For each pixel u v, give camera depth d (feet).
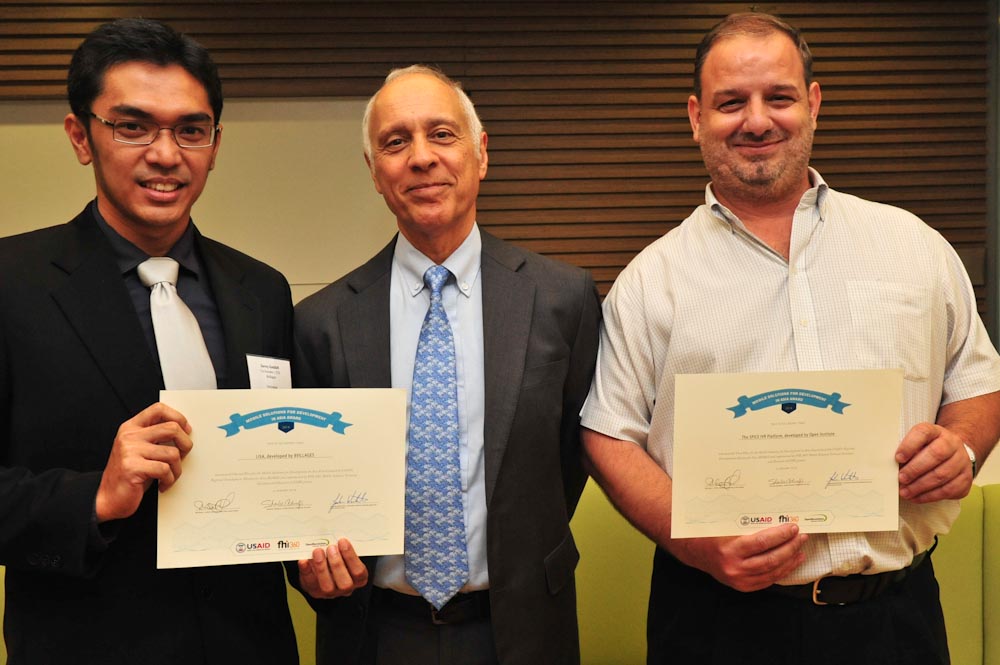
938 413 5.37
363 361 5.31
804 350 5.11
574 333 5.52
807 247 5.26
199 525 4.48
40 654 4.40
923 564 5.29
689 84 12.48
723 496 4.72
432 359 5.27
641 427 5.52
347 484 4.66
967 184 12.76
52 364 4.44
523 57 12.26
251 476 4.55
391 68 12.12
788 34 5.29
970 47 12.64
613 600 7.30
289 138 12.07
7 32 11.62
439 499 5.12
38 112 11.76
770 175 5.20
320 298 5.63
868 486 4.76
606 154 12.46
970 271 12.69
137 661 4.45
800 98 5.21
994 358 5.37
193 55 4.71
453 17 12.19
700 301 5.30
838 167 12.59
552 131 12.39
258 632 4.88
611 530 7.36
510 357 5.24
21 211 11.81
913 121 12.62
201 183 4.82
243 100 12.00
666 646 5.39
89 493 4.20
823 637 4.98
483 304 5.38
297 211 12.11
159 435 4.27
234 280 5.22
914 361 5.08
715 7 12.43
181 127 4.66
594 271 12.65
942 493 4.75
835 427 4.72
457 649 5.11
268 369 4.90
